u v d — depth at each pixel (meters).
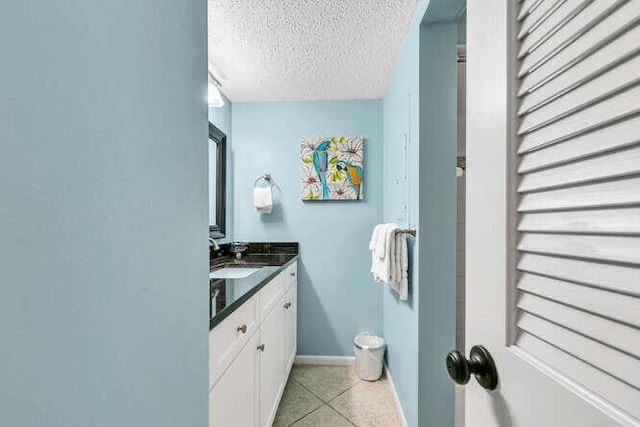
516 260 0.43
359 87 2.29
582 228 0.33
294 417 1.79
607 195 0.30
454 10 1.29
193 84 0.59
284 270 1.99
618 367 0.29
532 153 0.40
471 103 0.54
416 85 1.45
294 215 2.55
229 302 1.00
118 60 0.39
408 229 1.57
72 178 0.32
